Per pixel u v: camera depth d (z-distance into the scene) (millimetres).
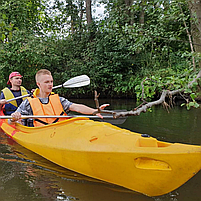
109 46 9008
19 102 4098
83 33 10125
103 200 1681
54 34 11047
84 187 1863
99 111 1946
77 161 2062
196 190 1828
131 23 8539
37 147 2520
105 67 9273
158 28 4738
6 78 9398
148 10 4270
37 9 11000
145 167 1694
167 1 4277
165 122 4270
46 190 1818
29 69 9344
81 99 9234
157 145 1775
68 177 2037
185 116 4836
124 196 1739
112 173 1854
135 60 9195
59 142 2270
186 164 1563
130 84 8695
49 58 9242
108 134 2014
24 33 9156
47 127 2604
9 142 3045
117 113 1940
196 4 3488
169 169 1621
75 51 10320
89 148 1968
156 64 8086
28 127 2912
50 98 2996
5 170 2186
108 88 9328
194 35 4875
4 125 3676
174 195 1761
